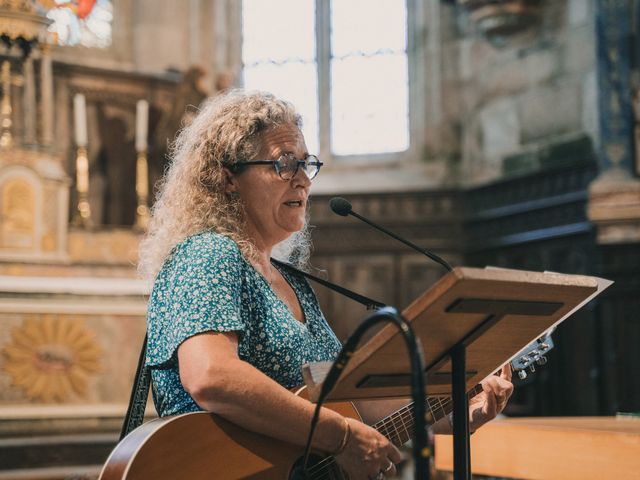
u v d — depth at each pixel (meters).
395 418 2.38
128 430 2.41
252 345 2.27
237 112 2.40
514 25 9.20
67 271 6.57
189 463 2.07
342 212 2.50
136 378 2.43
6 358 5.94
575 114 8.71
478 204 9.47
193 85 8.18
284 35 10.54
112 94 8.36
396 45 10.27
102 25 9.23
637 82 7.91
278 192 2.37
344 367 1.82
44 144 6.93
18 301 6.05
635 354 7.65
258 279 2.31
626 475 2.63
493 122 9.55
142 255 2.44
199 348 2.07
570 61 8.82
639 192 7.77
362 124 10.30
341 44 10.47
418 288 9.58
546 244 8.59
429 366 2.07
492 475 3.07
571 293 2.05
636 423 3.13
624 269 7.79
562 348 8.20
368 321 1.73
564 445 2.82
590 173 8.26
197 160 2.40
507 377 2.57
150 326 2.24
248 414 2.05
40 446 5.68
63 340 6.12
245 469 2.12
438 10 10.08
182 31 9.74
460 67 9.94
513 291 1.91
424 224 9.66
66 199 6.80
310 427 2.07
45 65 7.11
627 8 7.99
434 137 9.98
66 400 6.06
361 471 2.16
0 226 6.50
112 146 8.31
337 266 9.77
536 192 8.80
